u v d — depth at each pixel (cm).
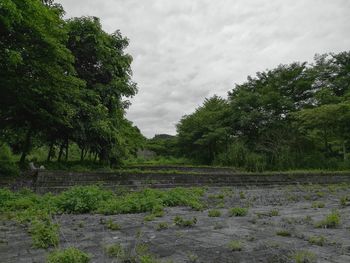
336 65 3338
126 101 1989
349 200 1153
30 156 2345
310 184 2050
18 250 455
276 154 2859
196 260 397
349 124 2805
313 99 3148
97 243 490
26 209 828
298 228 609
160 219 729
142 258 386
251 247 461
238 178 1794
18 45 1120
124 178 1391
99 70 1883
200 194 1261
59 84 1320
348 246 462
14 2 964
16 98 1334
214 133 3297
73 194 894
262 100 3156
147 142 5069
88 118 1648
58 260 372
